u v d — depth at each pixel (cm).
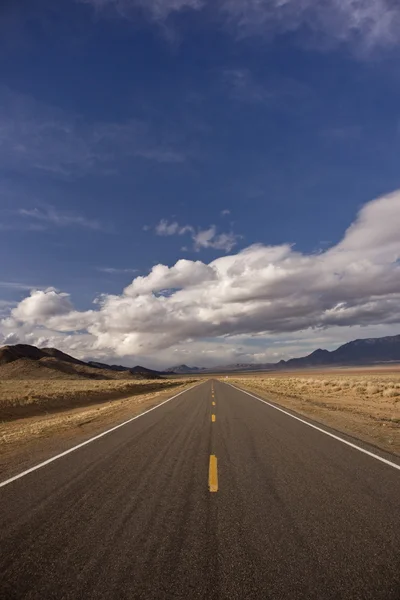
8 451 1004
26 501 578
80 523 487
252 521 488
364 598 323
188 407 2088
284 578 352
